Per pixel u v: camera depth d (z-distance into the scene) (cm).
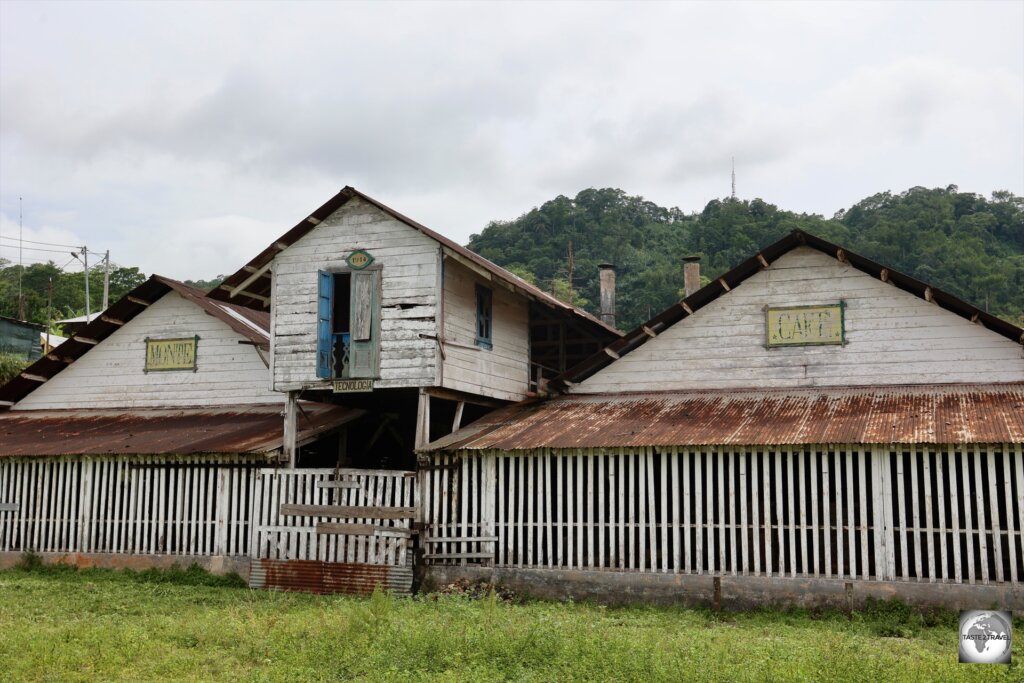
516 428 2148
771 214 7988
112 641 1420
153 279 2742
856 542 1792
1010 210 8262
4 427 2731
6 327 4041
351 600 1902
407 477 2083
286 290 2253
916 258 7150
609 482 1972
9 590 1964
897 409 1947
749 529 1897
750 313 2247
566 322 2723
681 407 2159
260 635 1470
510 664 1267
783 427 1916
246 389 2680
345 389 2166
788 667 1175
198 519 2255
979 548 1708
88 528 2348
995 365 2056
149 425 2591
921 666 1196
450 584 2023
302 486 2155
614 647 1291
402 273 2164
